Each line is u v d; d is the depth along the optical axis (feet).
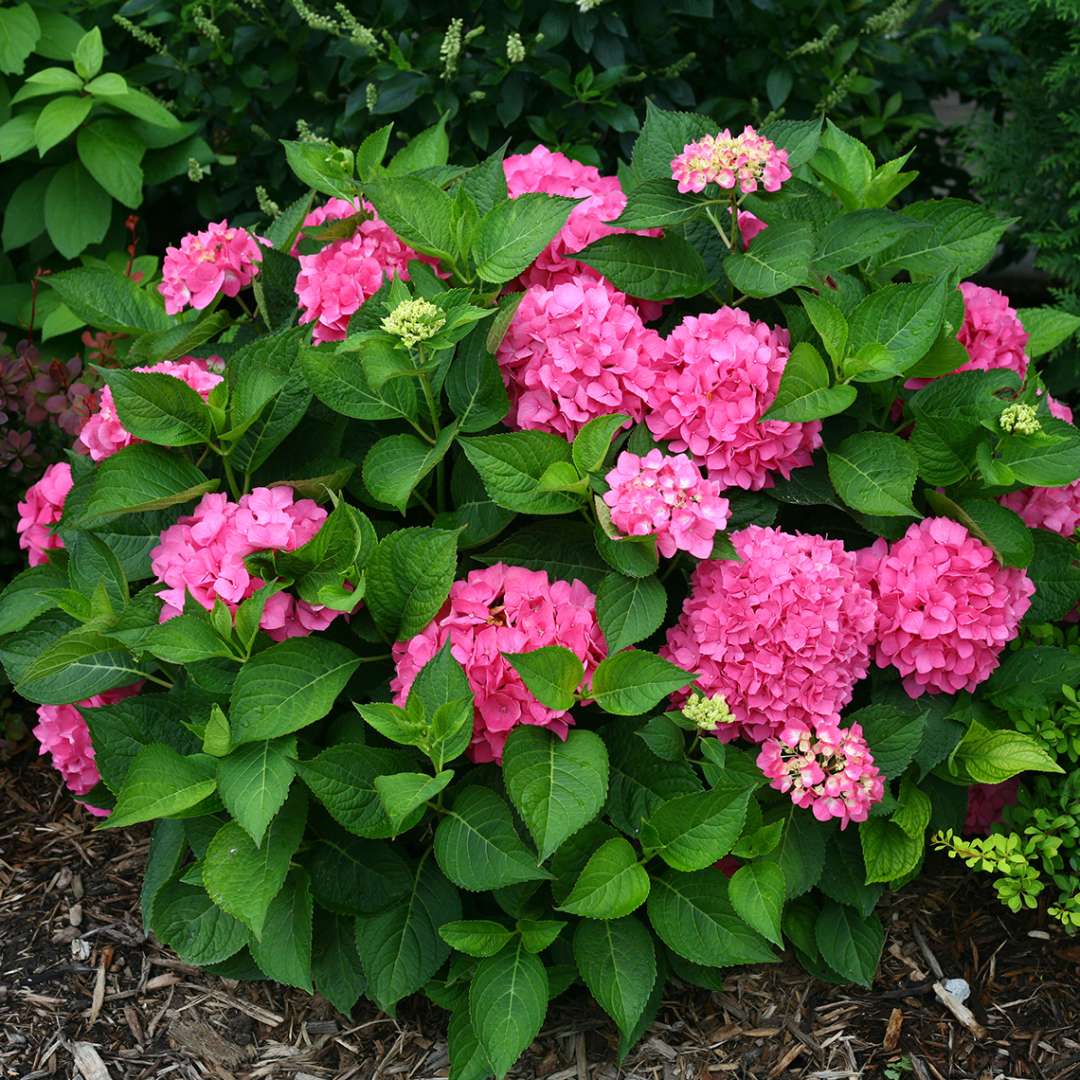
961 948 5.79
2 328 8.52
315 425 5.58
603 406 5.32
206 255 5.87
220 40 8.50
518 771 5.01
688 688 5.30
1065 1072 5.39
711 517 5.06
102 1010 5.71
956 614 5.35
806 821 5.47
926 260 5.74
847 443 5.41
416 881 5.40
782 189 5.65
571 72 8.48
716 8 8.70
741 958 5.18
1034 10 8.65
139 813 5.07
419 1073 5.45
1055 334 6.15
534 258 5.33
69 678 5.47
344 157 5.87
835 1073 5.41
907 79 9.48
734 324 5.41
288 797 5.21
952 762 5.52
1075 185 8.47
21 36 8.16
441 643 5.15
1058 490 5.73
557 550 5.40
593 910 5.07
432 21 8.48
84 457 5.80
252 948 5.34
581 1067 5.45
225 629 5.04
